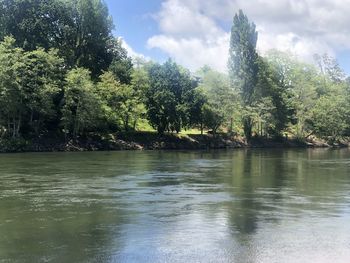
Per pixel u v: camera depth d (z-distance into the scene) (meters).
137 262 11.58
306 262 11.68
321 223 16.31
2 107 68.50
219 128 101.44
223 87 93.62
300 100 108.38
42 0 88.19
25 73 72.50
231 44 98.44
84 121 75.00
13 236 14.21
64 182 28.28
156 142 84.62
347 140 115.50
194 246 13.09
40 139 73.19
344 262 11.71
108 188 25.53
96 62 96.25
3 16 83.44
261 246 13.13
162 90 85.12
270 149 88.38
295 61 118.88
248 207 19.55
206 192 24.16
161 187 26.16
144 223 16.19
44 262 11.51
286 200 21.53
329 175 33.81
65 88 74.06
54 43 89.25
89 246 13.03
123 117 84.12
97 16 95.00
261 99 97.94
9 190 24.55
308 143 106.94
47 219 16.83
